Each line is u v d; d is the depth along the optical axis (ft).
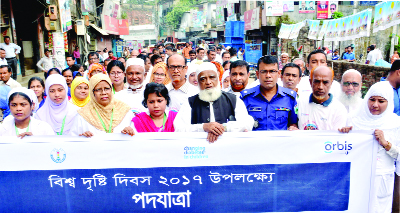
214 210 9.25
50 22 40.83
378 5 29.86
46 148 8.93
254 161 9.14
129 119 10.82
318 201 9.39
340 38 36.91
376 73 28.50
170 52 34.58
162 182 9.12
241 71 12.52
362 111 10.28
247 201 9.28
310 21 46.39
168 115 10.44
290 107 10.83
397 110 12.18
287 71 13.09
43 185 9.04
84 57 65.98
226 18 110.32
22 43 42.19
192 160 9.06
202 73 9.73
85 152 8.97
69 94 18.26
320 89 10.32
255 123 10.71
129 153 9.02
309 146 9.19
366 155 9.32
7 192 9.00
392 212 11.21
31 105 10.64
